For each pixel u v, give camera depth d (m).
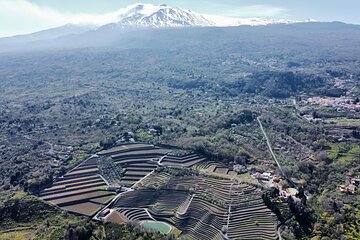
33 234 162.00
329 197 189.50
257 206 182.38
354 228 163.25
